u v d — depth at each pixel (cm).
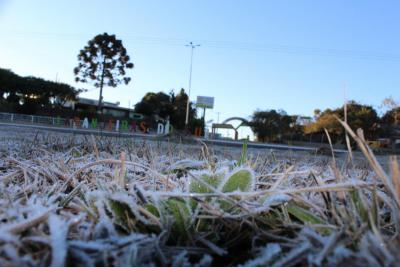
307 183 168
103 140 522
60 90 6031
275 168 230
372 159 100
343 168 197
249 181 131
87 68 5659
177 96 7169
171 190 149
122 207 104
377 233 77
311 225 96
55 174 197
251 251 98
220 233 110
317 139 5159
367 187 103
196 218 113
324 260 77
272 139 5497
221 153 519
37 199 121
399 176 98
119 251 77
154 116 7112
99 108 5750
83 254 75
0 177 180
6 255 71
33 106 5675
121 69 5753
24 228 85
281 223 113
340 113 5300
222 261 102
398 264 65
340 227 94
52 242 74
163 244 95
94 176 176
